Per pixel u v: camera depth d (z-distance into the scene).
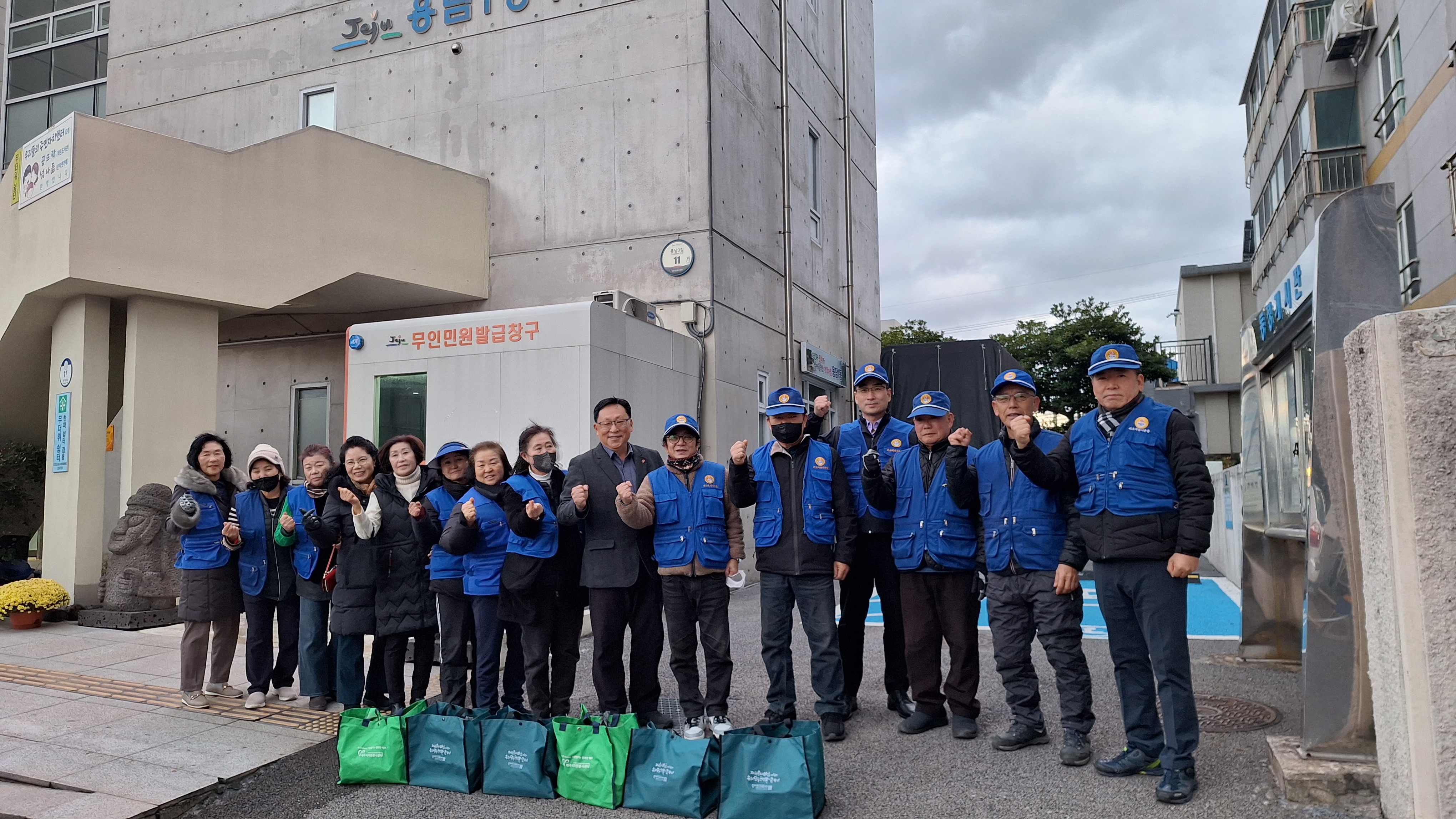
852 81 18.66
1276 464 6.46
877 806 4.13
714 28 12.63
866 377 5.58
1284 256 22.78
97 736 5.41
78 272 9.20
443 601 5.54
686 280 12.20
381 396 10.35
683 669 5.18
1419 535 3.33
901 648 5.57
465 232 12.84
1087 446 4.41
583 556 5.18
